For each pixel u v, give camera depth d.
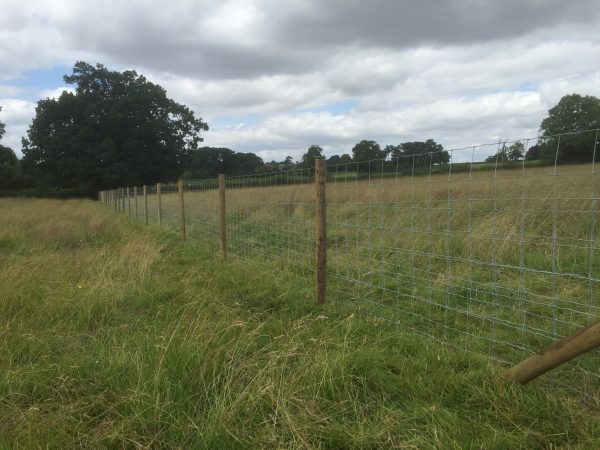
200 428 2.70
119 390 3.11
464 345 3.73
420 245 6.15
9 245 9.59
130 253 7.27
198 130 59.16
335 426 2.69
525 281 4.77
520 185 5.65
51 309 4.80
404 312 4.56
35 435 2.65
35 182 58.25
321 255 5.02
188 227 12.57
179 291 5.50
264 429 2.68
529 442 2.52
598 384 2.99
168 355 3.40
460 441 2.51
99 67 54.44
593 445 2.38
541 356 2.81
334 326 4.22
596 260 4.98
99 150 51.41
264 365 3.34
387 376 3.21
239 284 5.94
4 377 3.32
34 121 52.50
